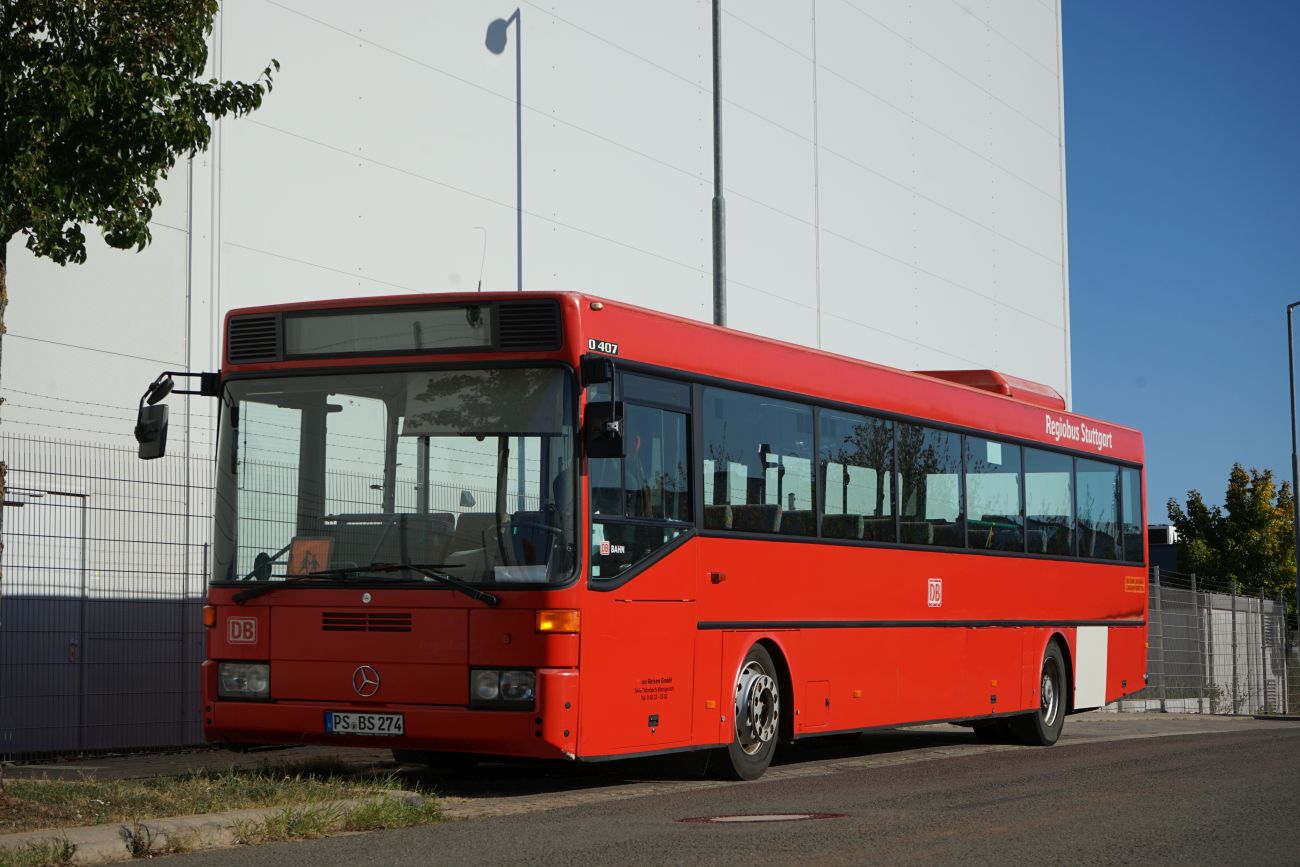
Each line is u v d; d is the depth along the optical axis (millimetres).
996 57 36281
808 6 29156
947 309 33438
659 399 12438
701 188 25688
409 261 19547
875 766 15047
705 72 25922
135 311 16031
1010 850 8531
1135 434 21953
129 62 10531
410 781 12945
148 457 11844
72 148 10414
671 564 12391
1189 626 32531
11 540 14539
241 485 11984
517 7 21688
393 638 11375
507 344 11562
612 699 11594
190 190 16750
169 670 15914
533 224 21750
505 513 11344
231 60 17391
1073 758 15836
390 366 11750
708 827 9703
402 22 19672
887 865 7977
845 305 29719
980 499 17578
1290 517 54094
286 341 12023
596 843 8906
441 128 20203
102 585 15336
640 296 24031
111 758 14836
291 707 11578
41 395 15039
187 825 9078
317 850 8742
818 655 14312
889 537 15641
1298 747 17359
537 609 11141
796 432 14281
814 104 29141
